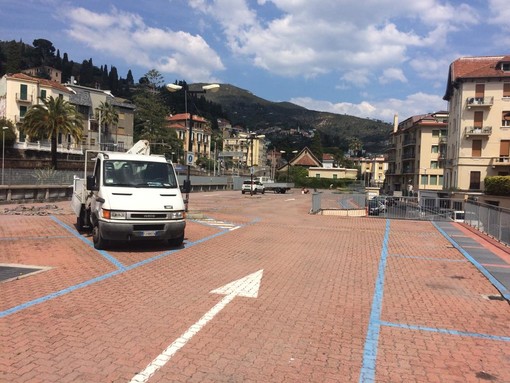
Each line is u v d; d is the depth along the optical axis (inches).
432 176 2844.5
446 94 2301.9
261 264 374.9
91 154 507.2
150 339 193.8
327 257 420.2
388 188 3843.5
